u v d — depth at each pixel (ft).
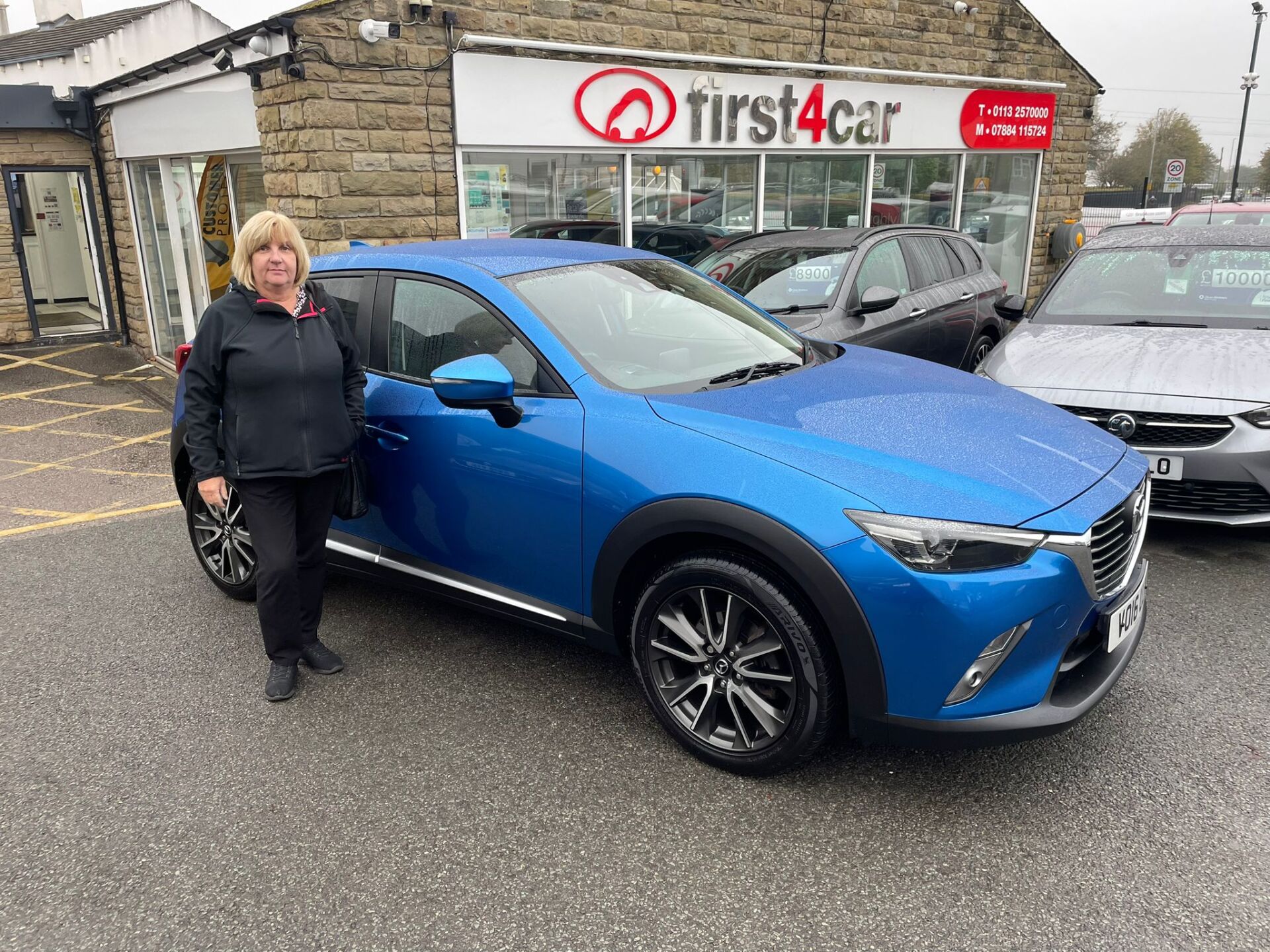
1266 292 16.88
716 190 29.55
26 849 8.39
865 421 9.31
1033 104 37.70
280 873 8.01
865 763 9.52
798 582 8.16
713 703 9.36
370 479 11.75
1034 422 10.00
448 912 7.52
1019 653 7.96
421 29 22.18
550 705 10.77
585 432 9.57
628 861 8.08
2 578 15.03
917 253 22.40
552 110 24.89
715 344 11.39
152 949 7.18
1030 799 8.84
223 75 24.30
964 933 7.20
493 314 10.67
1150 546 15.14
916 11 32.89
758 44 28.91
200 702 11.00
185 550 16.25
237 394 10.26
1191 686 10.80
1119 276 18.52
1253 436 13.48
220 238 27.58
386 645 12.39
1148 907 7.43
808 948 7.07
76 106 34.83
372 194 22.20
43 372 33.58
